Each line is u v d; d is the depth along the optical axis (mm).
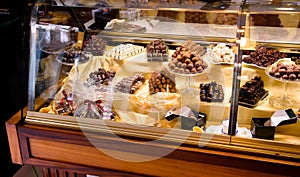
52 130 1487
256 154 1293
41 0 1674
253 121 1503
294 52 1855
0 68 2484
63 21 1771
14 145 1572
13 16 2541
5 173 2617
